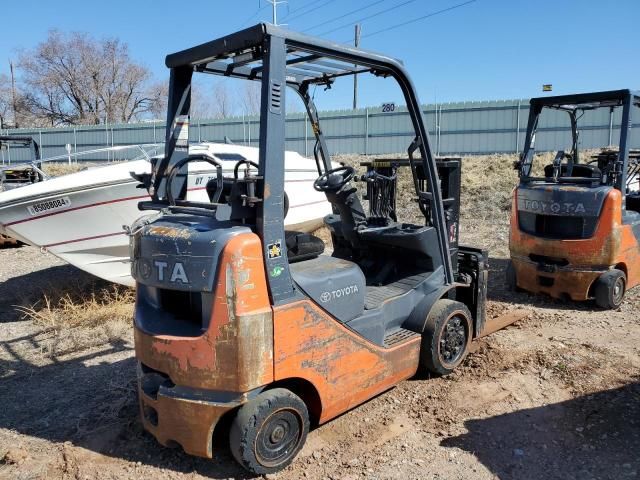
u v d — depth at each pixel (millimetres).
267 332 2844
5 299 6852
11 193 5859
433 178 4113
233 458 3207
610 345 4902
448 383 4172
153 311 3283
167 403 2953
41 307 6348
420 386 4129
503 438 3432
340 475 3074
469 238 10102
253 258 2775
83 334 5445
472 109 20562
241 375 2781
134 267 3158
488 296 6559
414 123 3963
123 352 5000
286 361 2957
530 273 6332
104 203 5938
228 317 2752
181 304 3219
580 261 5918
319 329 3133
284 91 2865
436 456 3252
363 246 4488
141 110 45156
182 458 3254
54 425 3711
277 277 2885
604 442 3365
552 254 6094
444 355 4238
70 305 5871
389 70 3689
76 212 5926
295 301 2973
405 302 4066
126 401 3998
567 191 5910
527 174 6602
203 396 2877
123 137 27812
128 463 3234
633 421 3582
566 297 6148
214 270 2758
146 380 3209
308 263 3539
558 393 3998
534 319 5668
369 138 22125
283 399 2979
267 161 2801
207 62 3514
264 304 2840
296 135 23297
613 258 5812
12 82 44656
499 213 12266
